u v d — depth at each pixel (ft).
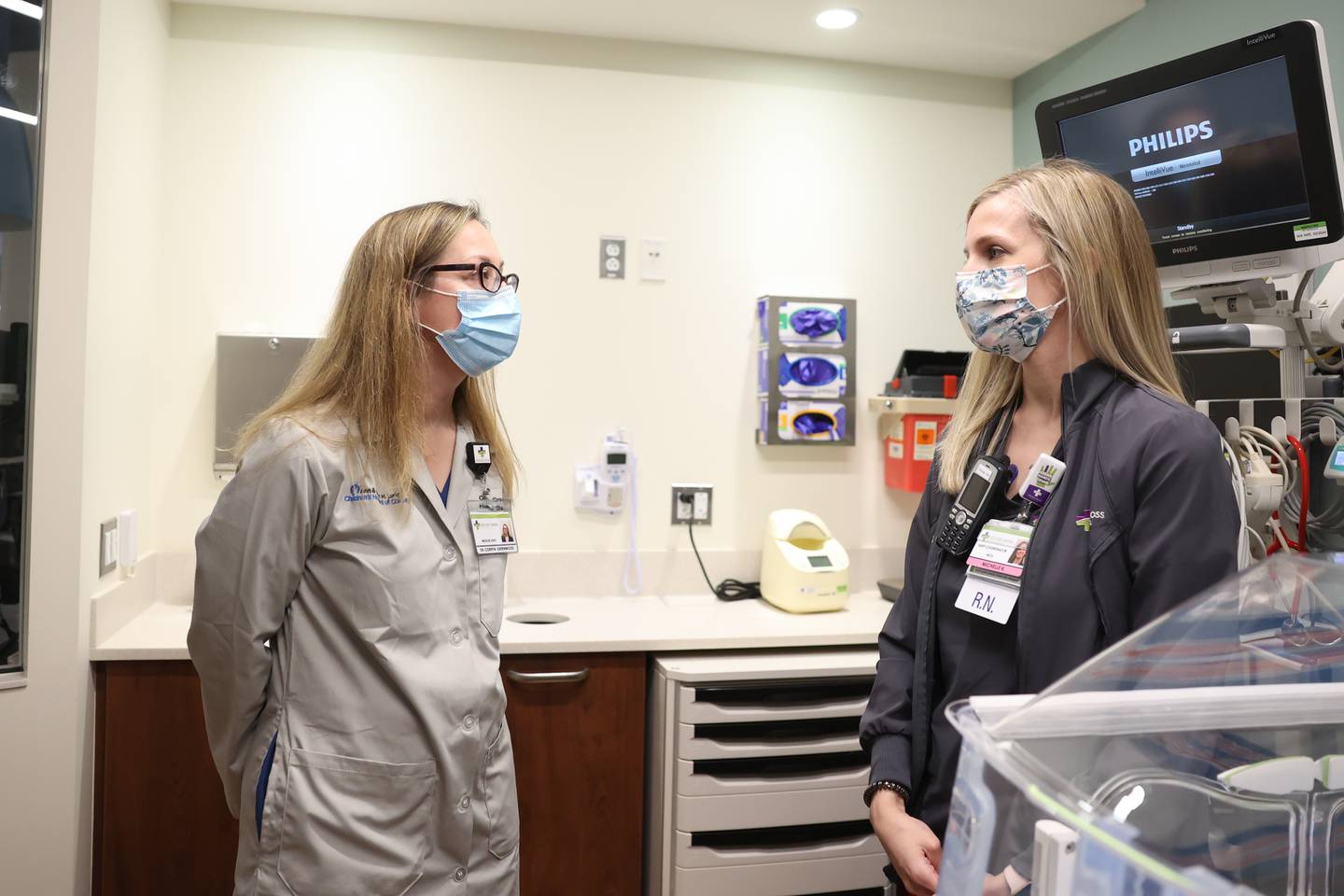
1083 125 6.21
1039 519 3.62
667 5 8.39
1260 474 5.35
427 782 4.31
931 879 3.44
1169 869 1.61
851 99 9.79
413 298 4.62
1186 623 2.33
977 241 3.93
